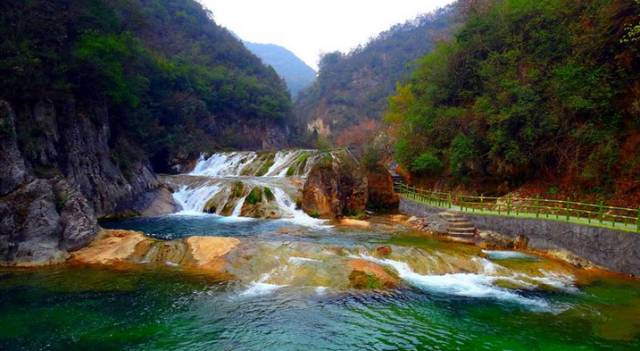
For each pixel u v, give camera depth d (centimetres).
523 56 3031
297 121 12538
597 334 1140
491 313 1281
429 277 1616
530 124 2661
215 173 5547
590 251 1838
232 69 11281
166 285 1456
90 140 3042
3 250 1667
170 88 6894
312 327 1159
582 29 2575
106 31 3456
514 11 3109
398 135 4959
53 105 2630
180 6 12000
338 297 1377
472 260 1739
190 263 1692
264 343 1061
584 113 2548
